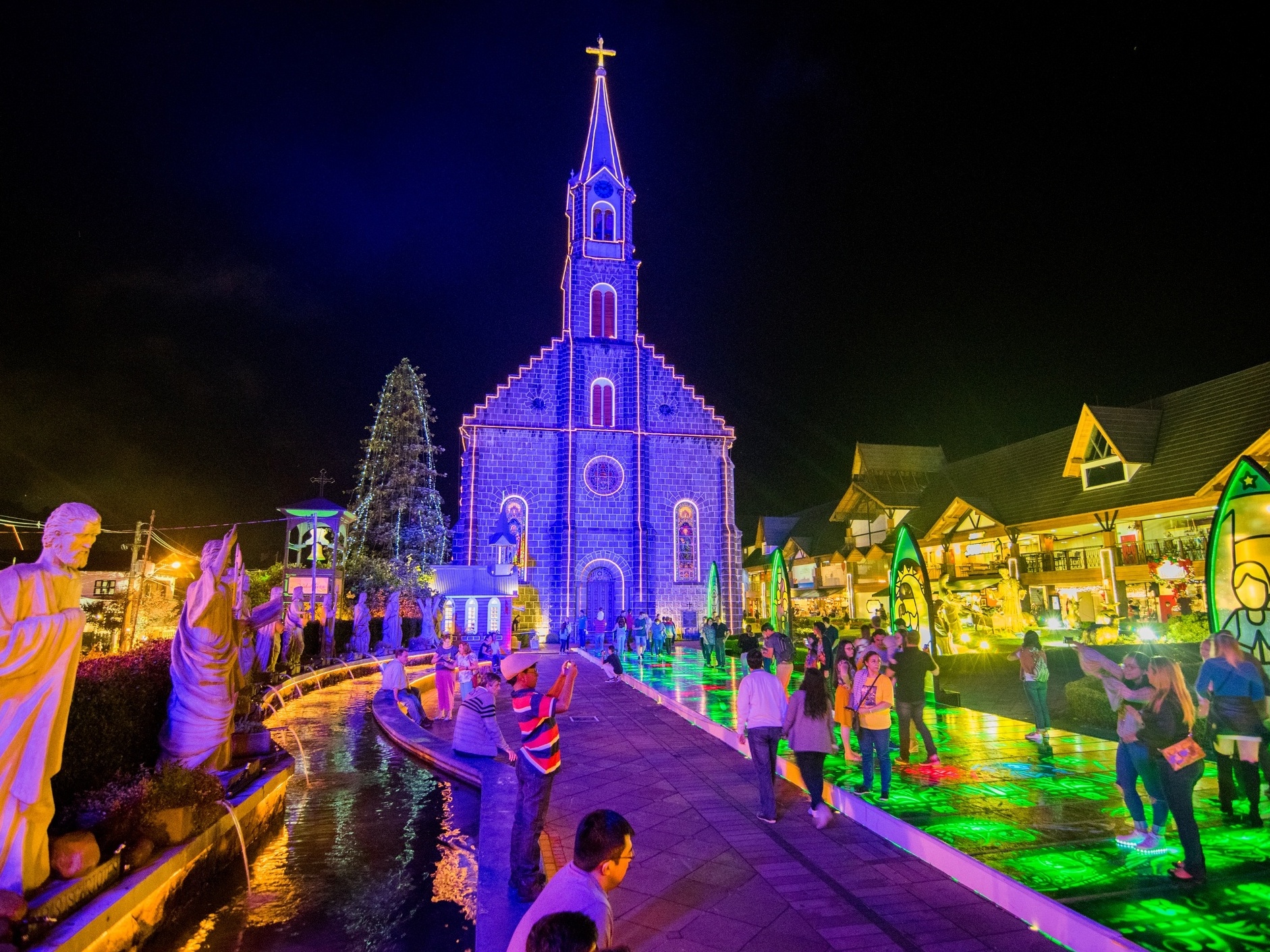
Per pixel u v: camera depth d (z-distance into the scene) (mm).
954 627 26875
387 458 43750
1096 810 8312
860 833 8102
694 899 6328
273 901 6652
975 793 9062
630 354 48688
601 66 54562
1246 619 10711
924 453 42094
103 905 5176
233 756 9312
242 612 10469
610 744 13227
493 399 46938
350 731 15180
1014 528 30188
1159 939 5230
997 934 5609
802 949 5410
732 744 13016
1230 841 7203
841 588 45312
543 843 7961
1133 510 25219
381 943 5844
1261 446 22062
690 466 48594
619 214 50844
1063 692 16953
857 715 9305
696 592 47125
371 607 38844
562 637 38062
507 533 44438
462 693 18469
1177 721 6398
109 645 23562
